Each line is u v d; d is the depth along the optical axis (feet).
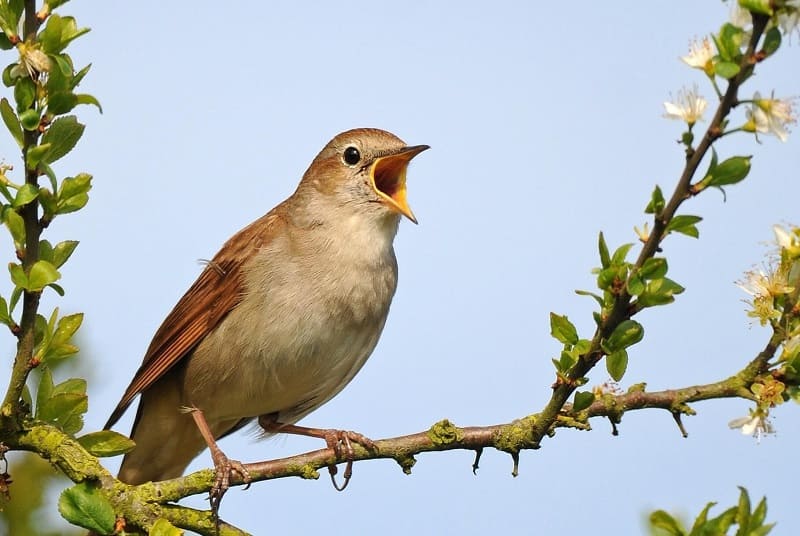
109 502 23.43
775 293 22.45
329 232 32.01
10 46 22.09
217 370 31.91
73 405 24.62
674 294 21.48
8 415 24.00
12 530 27.17
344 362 32.19
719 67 18.52
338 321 31.48
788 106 18.65
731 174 19.63
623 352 22.57
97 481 24.52
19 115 22.17
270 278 31.42
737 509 18.04
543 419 24.76
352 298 31.58
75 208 22.85
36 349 24.04
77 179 22.81
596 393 25.16
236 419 34.19
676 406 24.34
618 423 24.93
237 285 31.68
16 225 22.53
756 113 18.70
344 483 29.27
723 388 23.85
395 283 33.22
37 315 24.14
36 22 22.33
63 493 22.86
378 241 32.40
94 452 24.68
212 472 26.13
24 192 22.13
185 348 32.09
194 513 24.93
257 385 31.83
